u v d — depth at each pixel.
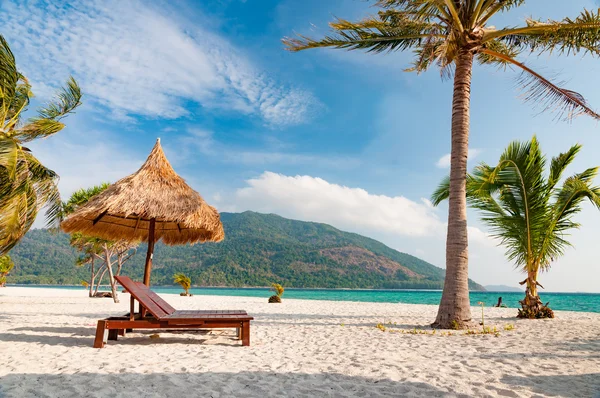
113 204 6.88
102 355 5.12
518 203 10.89
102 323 5.71
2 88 7.98
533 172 10.45
